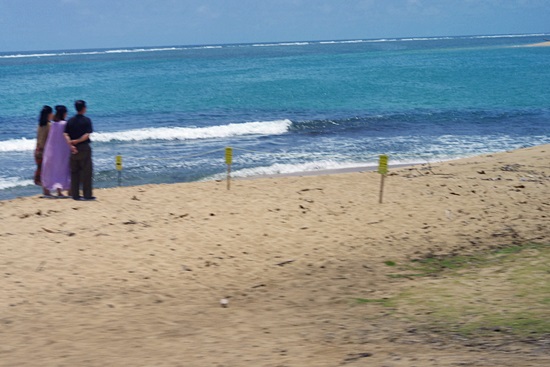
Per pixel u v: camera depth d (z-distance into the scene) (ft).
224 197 38.91
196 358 16.30
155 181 55.72
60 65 376.68
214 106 126.00
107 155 68.49
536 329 17.99
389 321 19.70
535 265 25.36
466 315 19.85
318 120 96.48
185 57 476.13
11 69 331.57
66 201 37.60
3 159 66.23
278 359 16.06
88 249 27.84
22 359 16.47
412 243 29.73
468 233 31.24
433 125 92.02
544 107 115.65
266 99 138.51
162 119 105.29
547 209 35.96
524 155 59.06
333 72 238.27
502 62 302.04
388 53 455.63
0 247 27.78
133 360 16.24
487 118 100.12
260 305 21.90
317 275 25.39
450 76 207.21
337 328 19.10
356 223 32.94
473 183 43.78
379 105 123.03
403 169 52.08
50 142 38.37
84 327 19.43
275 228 31.78
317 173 58.34
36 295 22.48
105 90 173.37
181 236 30.07
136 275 25.00
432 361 15.26
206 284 24.26
